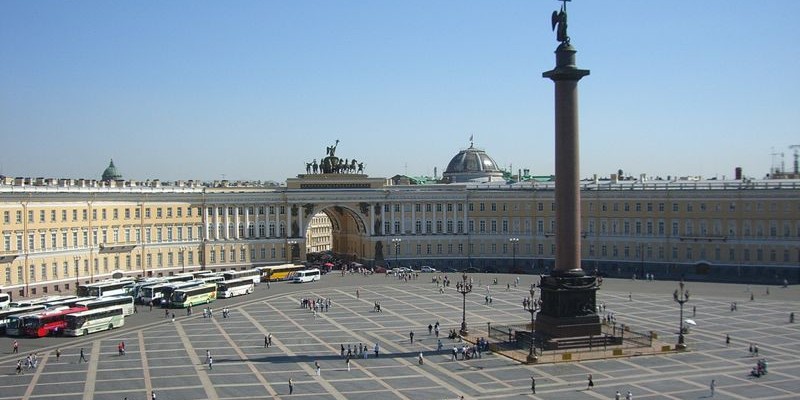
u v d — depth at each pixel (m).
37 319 99.50
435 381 75.31
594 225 171.38
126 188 153.12
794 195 152.00
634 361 82.81
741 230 156.88
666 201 163.50
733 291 135.88
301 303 126.31
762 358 84.25
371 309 119.69
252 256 171.75
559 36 87.75
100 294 124.00
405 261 181.25
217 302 130.25
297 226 176.25
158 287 127.31
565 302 87.25
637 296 130.88
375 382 75.25
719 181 172.75
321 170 187.62
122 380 76.56
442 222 182.75
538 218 177.25
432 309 118.81
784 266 153.12
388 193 180.62
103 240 145.88
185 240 162.75
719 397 68.94
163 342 95.75
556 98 87.19
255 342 95.19
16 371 80.19
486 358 85.00
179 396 70.56
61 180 141.12
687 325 102.00
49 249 132.38
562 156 86.94
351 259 192.75
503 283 151.00
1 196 122.69
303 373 79.19
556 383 73.81
